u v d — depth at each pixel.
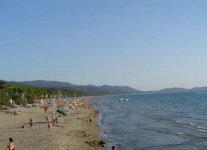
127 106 181.00
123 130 69.81
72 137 56.81
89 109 142.38
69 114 107.50
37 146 47.12
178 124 80.75
